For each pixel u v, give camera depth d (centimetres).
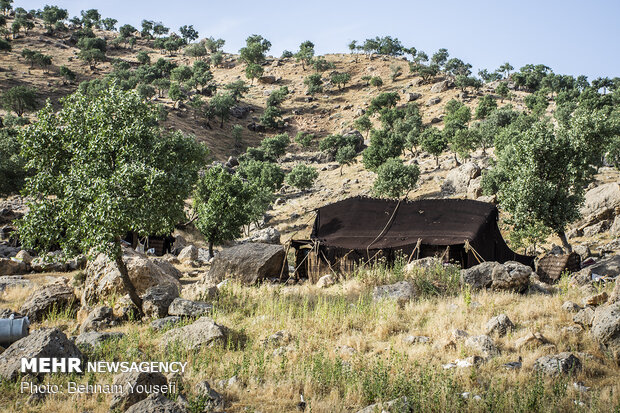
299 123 18038
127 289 1862
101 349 1370
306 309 1727
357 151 14125
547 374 1095
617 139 5822
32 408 998
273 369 1208
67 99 2052
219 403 992
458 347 1279
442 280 1975
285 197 9769
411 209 2955
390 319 1552
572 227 4441
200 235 6116
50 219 1830
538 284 1914
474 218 2758
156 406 906
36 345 1202
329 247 2731
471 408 952
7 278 2748
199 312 1712
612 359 1181
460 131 9238
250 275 2503
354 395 1045
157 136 2209
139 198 1811
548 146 3048
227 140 15875
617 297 1423
